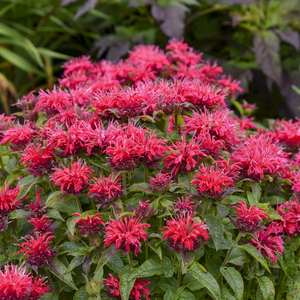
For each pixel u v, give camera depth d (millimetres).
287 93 2430
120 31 2502
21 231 1485
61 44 3182
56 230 1475
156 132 1483
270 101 2682
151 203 1416
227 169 1422
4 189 1428
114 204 1403
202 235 1371
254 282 1527
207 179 1393
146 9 2541
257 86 2600
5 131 1507
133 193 1494
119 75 1676
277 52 2242
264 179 1460
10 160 1576
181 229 1362
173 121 1560
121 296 1380
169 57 1788
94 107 1494
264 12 2463
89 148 1418
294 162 1545
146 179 1448
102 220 1423
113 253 1386
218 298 1419
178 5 2229
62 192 1416
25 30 2750
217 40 2645
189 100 1498
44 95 1511
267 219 1435
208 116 1452
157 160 1425
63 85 1711
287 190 1514
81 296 1437
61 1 2455
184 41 2648
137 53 1787
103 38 2494
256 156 1447
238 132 1490
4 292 1337
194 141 1431
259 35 2287
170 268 1413
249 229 1408
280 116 2701
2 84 2400
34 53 2641
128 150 1389
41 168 1434
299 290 1479
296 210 1463
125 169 1411
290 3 2479
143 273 1392
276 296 1544
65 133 1416
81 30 3020
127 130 1419
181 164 1428
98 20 3047
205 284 1384
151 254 1459
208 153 1438
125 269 1409
